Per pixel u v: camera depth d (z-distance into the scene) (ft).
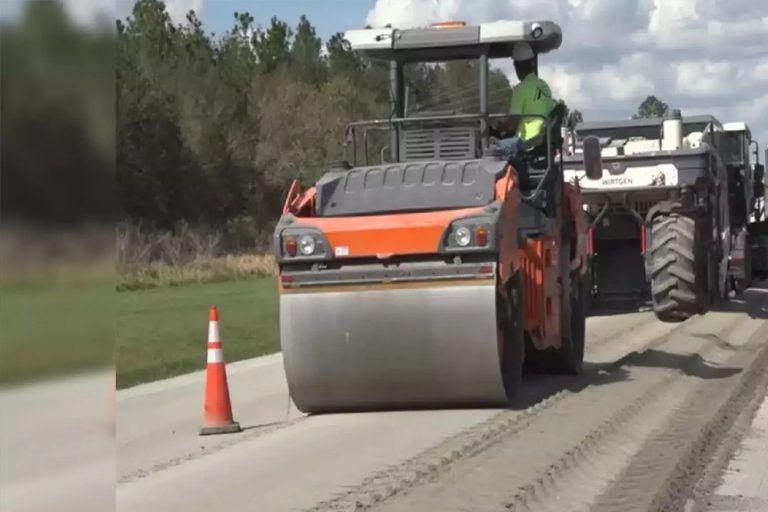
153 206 155.94
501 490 24.06
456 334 31.86
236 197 181.27
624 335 58.44
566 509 22.50
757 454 28.25
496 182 33.65
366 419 33.71
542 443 29.12
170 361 53.16
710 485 24.88
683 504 23.16
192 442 31.58
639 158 65.00
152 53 171.01
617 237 70.13
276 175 187.93
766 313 70.03
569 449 28.35
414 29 39.37
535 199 37.27
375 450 28.81
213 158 175.32
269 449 29.81
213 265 130.52
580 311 44.65
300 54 242.99
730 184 86.63
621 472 25.93
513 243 33.55
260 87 209.56
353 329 32.55
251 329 68.95
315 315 32.86
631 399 36.65
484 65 39.40
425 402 33.81
